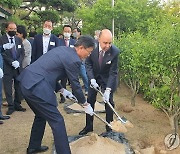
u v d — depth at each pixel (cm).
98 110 584
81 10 1476
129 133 469
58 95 739
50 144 427
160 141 441
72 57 342
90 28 1359
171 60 402
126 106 622
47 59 348
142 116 564
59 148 345
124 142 420
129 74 603
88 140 412
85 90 723
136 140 441
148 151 413
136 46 505
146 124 514
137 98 703
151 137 454
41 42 581
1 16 1009
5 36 559
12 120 534
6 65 555
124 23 1245
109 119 457
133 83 617
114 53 434
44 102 337
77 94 354
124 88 806
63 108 619
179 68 417
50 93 340
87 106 379
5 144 428
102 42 398
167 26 455
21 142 436
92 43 346
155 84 489
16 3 852
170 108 453
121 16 1217
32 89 335
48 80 341
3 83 569
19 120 535
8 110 574
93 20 1331
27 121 529
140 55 449
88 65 448
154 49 422
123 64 604
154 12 1209
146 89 522
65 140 345
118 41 688
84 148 390
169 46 405
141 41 530
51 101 340
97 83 459
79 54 350
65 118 548
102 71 449
